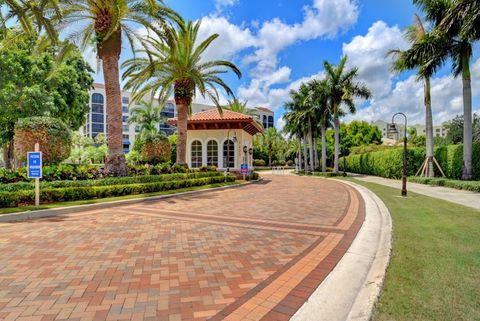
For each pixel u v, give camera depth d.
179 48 17.69
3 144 24.23
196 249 5.29
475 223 6.69
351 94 30.69
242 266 4.46
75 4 12.84
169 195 12.57
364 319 2.72
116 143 13.49
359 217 8.32
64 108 23.31
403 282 3.49
